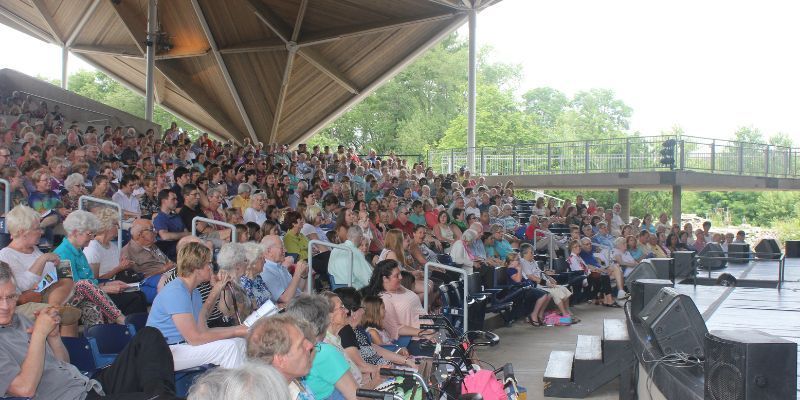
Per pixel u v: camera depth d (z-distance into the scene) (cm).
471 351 663
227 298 591
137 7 2677
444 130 5238
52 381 423
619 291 1488
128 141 1620
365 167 2339
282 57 2766
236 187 1452
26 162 1047
